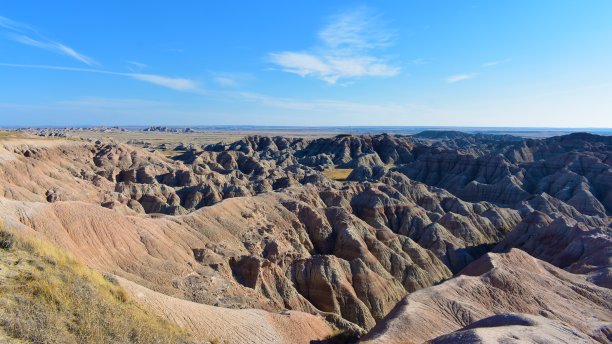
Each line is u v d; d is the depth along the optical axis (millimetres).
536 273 51469
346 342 40719
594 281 54438
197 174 122438
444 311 39688
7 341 13742
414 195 115438
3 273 17672
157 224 55969
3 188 69188
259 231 68250
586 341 30469
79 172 102938
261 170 157750
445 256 83812
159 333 20719
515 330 29094
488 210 105875
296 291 56125
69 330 16203
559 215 97062
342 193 102125
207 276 48688
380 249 75375
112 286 23062
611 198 121688
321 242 77062
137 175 116938
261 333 31922
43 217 41406
